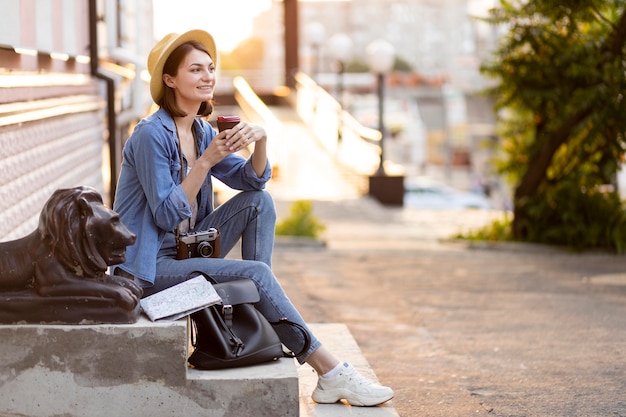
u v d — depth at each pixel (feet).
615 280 38.99
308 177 92.84
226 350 15.23
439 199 150.92
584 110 50.93
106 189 40.70
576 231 53.11
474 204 149.59
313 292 35.32
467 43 474.90
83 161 33.76
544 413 18.52
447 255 49.98
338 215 75.72
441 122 334.85
